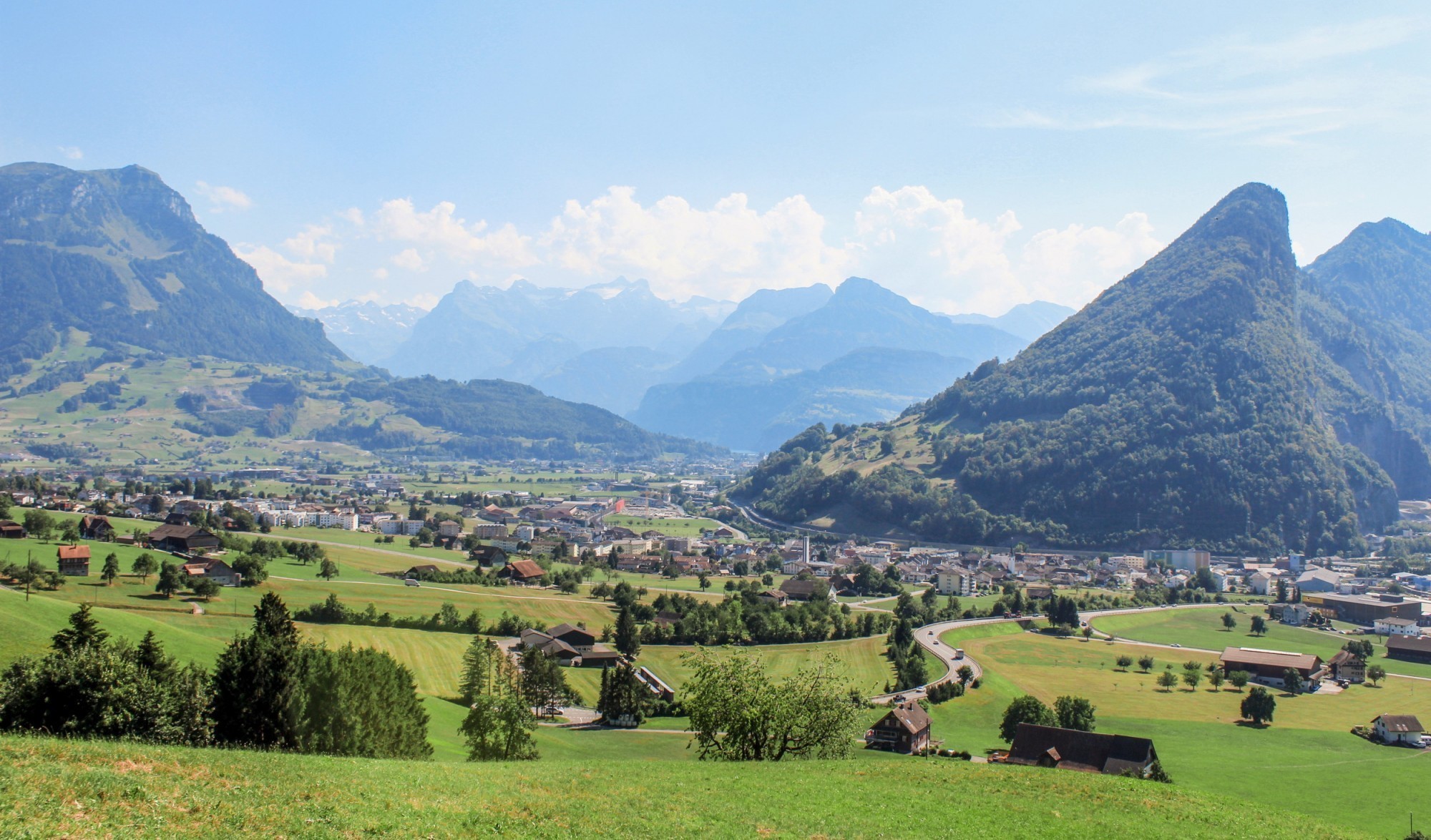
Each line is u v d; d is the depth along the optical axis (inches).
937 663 7165.4
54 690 2299.5
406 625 6815.9
